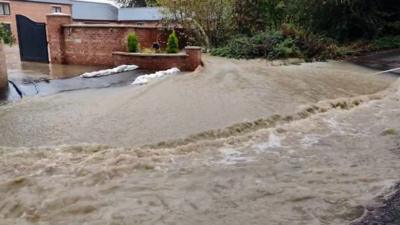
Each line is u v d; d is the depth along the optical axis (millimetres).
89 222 3555
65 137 5629
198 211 3719
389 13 16328
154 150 5164
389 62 12508
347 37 16203
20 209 3797
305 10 16078
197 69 10930
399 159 4922
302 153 5184
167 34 14883
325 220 3516
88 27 12766
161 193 4062
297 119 6695
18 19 13570
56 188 4160
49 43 13203
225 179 4395
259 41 14133
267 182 4316
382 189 4086
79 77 10281
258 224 3477
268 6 16484
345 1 15016
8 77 9953
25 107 7258
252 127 6195
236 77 9781
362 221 3475
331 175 4473
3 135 5703
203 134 5742
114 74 10742
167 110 6938
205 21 15500
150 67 11617
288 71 10930
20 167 4664
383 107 7441
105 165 4688
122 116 6617
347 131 6078
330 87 8875
